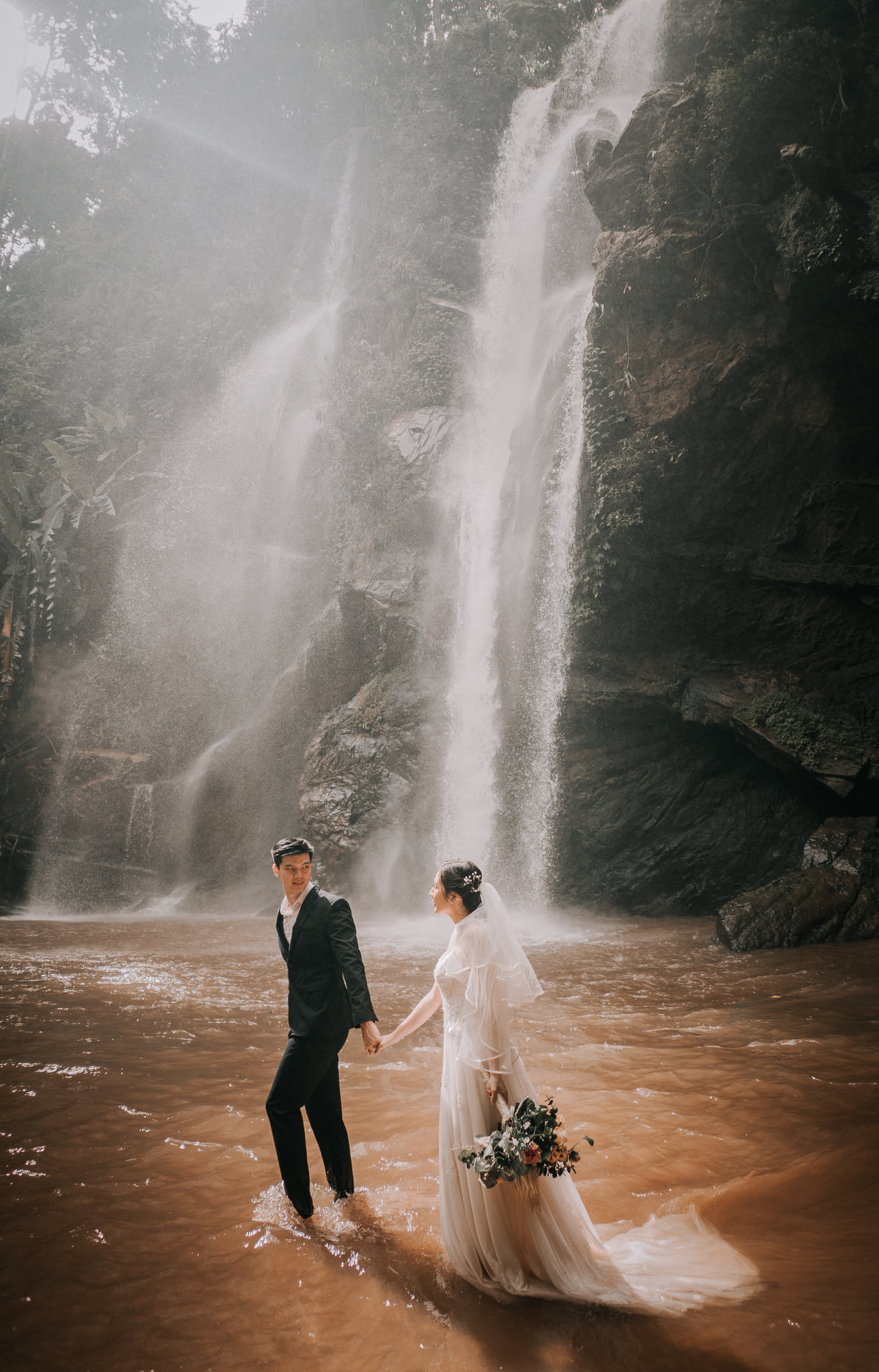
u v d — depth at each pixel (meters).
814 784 13.77
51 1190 3.84
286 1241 3.33
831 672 14.35
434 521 20.72
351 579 21.06
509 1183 3.01
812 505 14.59
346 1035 3.68
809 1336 2.63
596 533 15.48
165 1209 3.65
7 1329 2.77
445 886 3.35
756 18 14.05
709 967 9.55
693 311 14.77
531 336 22.92
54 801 22.45
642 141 15.45
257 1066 5.79
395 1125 4.66
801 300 13.48
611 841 15.59
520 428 19.23
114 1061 5.92
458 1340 2.67
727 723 14.47
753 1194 3.65
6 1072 5.62
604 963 10.00
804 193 13.02
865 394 14.05
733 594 15.15
